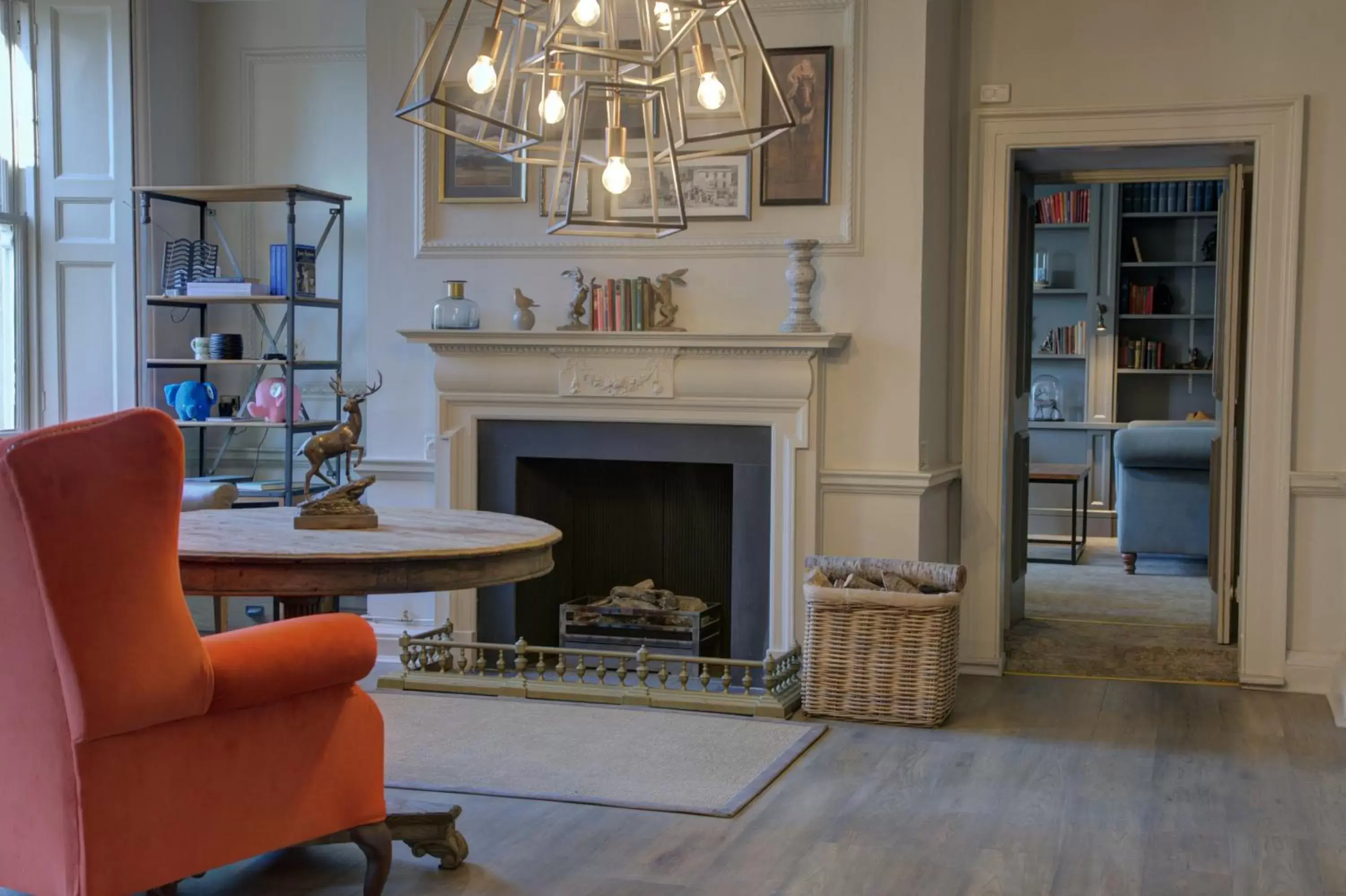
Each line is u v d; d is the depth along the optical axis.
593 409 5.18
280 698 2.59
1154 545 7.56
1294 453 5.03
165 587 2.37
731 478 5.53
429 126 2.77
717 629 5.47
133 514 2.31
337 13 6.11
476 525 3.48
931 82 4.97
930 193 5.00
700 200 5.16
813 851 3.21
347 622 2.70
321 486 6.08
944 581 4.52
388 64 5.43
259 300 5.71
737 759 3.97
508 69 5.12
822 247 5.02
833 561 4.67
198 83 6.24
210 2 6.18
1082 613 6.27
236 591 2.87
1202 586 7.17
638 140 5.20
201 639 2.45
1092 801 3.64
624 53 2.64
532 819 3.43
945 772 3.91
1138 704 4.84
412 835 3.04
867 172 4.97
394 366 5.49
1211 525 5.81
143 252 5.86
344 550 2.91
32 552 2.24
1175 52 5.09
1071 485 9.35
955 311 5.37
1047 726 4.50
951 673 4.54
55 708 2.32
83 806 2.32
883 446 4.98
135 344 5.88
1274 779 3.88
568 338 5.08
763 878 3.03
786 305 5.09
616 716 4.50
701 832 3.34
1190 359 9.27
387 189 5.45
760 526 5.05
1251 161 5.40
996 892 2.96
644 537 5.66
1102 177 5.73
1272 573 5.05
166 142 6.01
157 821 2.42
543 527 3.44
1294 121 4.94
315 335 6.20
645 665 4.72
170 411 6.08
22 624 2.32
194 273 5.91
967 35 5.30
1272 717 4.64
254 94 6.21
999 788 3.76
